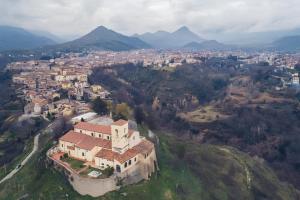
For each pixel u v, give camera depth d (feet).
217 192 471.62
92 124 461.78
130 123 578.25
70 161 407.64
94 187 357.61
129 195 365.20
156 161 445.78
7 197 403.95
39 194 375.45
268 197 521.24
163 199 387.75
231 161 577.43
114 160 376.07
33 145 565.12
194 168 513.04
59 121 618.85
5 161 575.38
